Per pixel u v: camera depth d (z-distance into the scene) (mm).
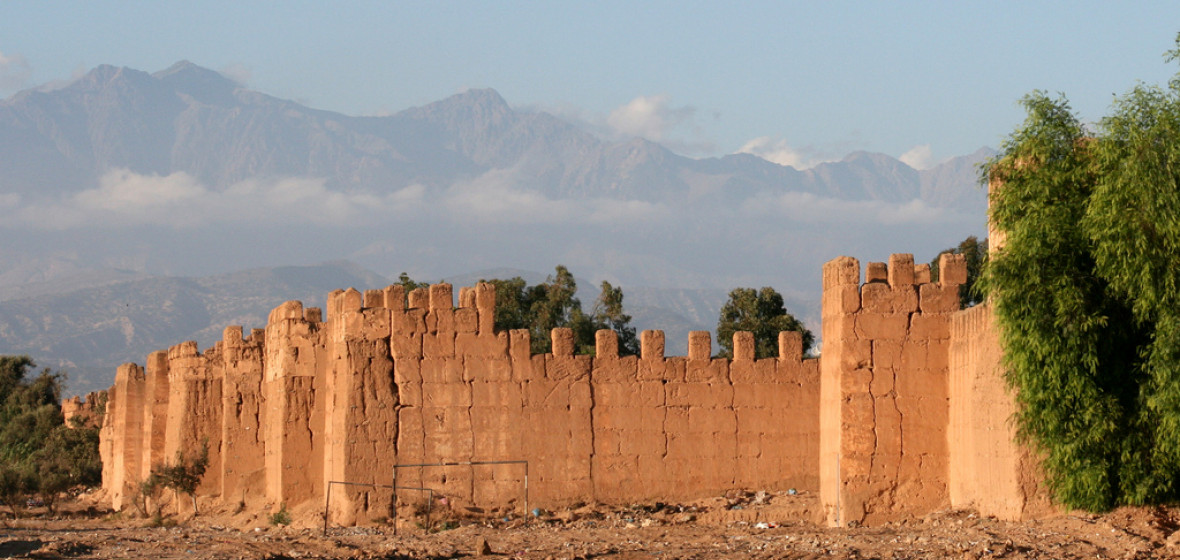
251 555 39531
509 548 40844
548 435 49906
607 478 50062
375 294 49906
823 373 46781
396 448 49125
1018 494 39000
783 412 50844
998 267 38688
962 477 43062
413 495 49000
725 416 50688
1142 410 37219
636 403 50469
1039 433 38344
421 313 49812
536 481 49656
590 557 38281
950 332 44531
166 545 42812
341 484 48969
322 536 45344
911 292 44875
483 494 49281
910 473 44250
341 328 50031
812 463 50625
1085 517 37906
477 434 49531
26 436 102125
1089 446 37594
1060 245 38219
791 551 38344
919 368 44594
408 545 41406
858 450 44281
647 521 47000
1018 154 39562
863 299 44812
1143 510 37750
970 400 42438
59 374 121812
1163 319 35969
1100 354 38094
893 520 43969
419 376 49500
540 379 50062
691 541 41625
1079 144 39125
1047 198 38719
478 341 49938
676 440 50469
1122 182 36250
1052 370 37656
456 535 44375
